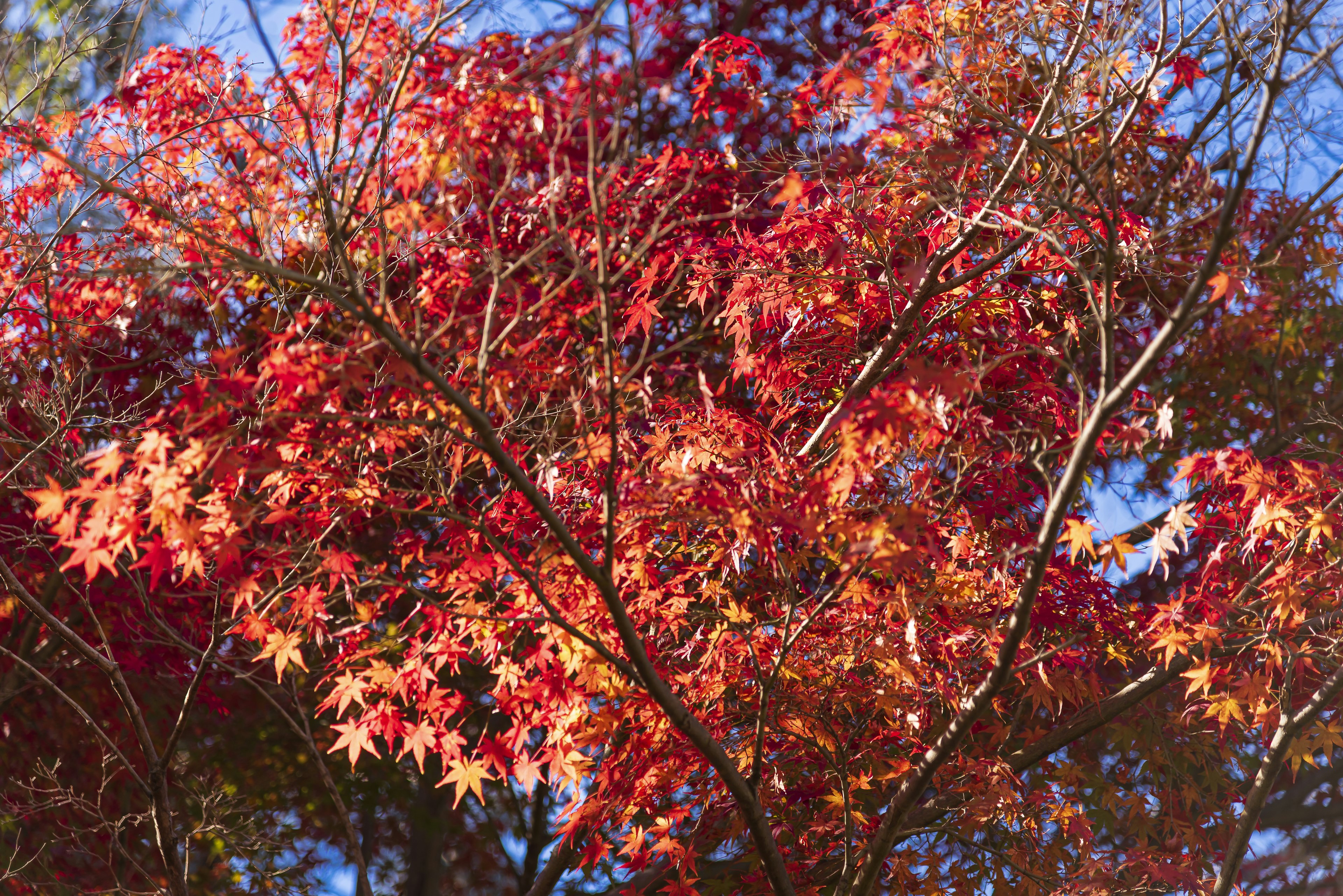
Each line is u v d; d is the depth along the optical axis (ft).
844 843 19.15
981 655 18.13
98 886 25.76
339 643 16.87
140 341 21.34
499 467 12.06
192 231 11.50
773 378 18.08
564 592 15.30
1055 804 18.75
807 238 17.26
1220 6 12.50
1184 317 11.39
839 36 27.43
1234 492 16.93
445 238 15.29
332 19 14.29
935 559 14.83
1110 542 13.50
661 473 15.02
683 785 17.35
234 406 11.74
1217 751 21.20
